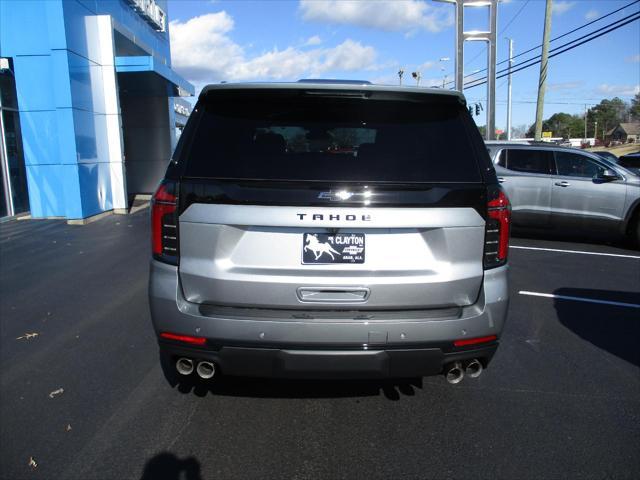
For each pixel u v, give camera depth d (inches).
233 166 115.4
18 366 167.6
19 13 481.7
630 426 131.9
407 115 123.4
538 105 922.7
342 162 116.7
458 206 114.3
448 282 114.5
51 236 414.0
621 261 333.1
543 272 298.8
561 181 397.4
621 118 4534.9
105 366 167.2
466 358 118.0
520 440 125.5
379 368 114.1
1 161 502.3
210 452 120.6
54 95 489.1
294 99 122.5
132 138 794.8
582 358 174.6
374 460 117.6
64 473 113.1
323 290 112.9
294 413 137.7
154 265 117.1
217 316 112.2
